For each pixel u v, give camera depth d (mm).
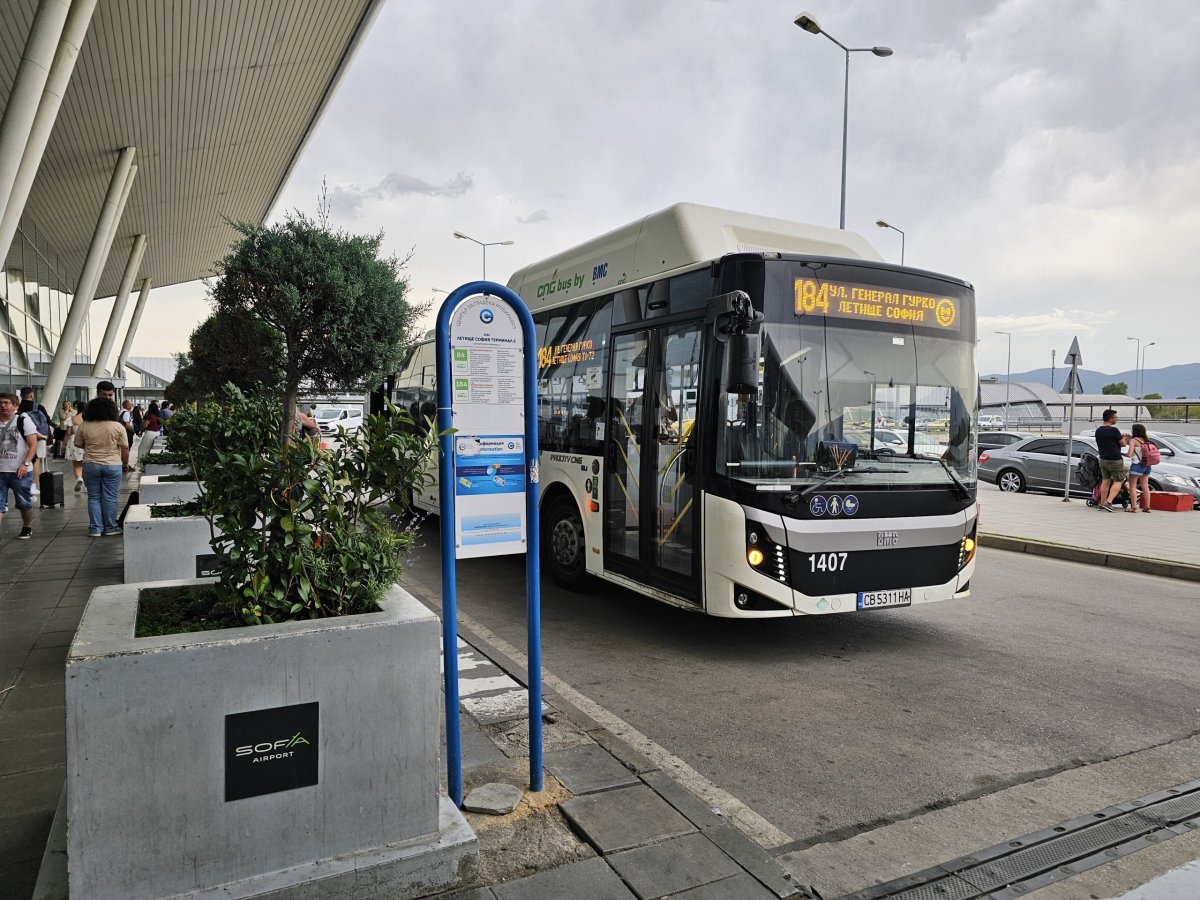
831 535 5492
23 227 25250
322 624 2584
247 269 7727
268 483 2779
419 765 2699
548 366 8234
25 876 2725
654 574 6258
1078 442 18578
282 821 2508
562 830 3086
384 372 8633
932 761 4047
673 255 6465
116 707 2262
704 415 5660
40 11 11062
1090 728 4500
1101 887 2953
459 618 6773
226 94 19344
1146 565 9508
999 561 10297
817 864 3084
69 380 31484
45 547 8953
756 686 5133
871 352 5820
